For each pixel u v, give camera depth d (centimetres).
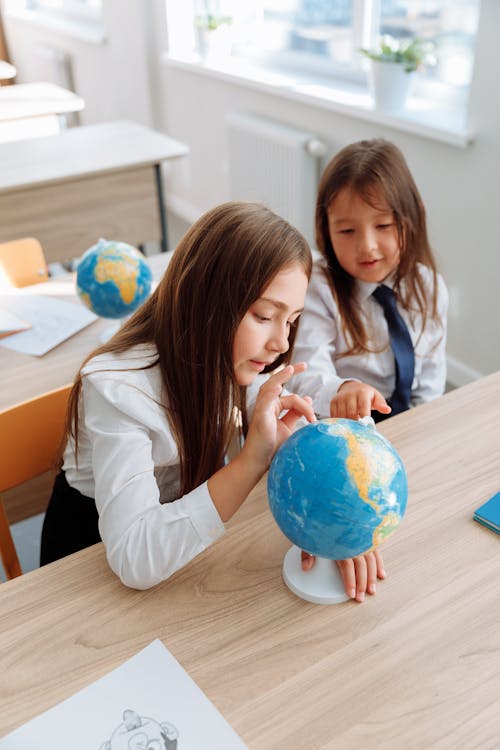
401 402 154
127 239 280
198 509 87
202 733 70
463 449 109
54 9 540
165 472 111
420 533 93
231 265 90
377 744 69
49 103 321
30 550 191
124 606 84
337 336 155
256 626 81
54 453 118
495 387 126
